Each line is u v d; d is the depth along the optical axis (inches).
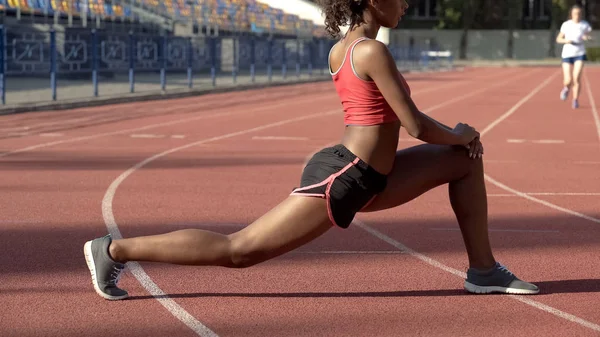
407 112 161.9
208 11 1533.0
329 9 166.7
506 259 225.5
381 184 168.1
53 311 173.0
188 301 181.5
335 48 169.3
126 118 687.1
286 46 1353.3
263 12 1695.4
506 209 305.6
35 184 348.2
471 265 190.7
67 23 1132.5
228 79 1202.6
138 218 278.5
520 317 171.9
